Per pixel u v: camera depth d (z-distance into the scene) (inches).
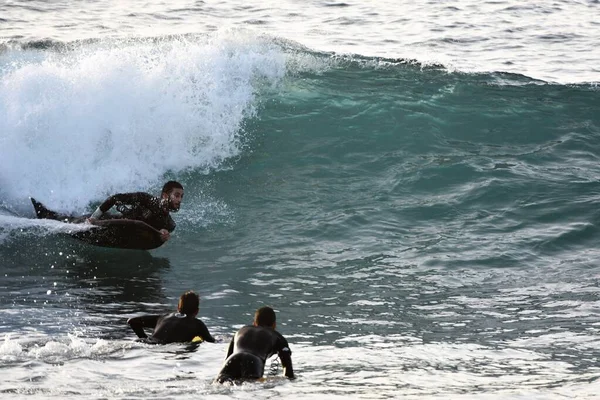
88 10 4382.4
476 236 1888.5
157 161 2197.3
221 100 2427.4
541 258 1785.2
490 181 2144.4
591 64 3538.4
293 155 2304.4
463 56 3597.4
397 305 1531.7
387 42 3811.5
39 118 2121.1
